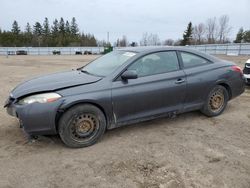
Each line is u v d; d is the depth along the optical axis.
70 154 3.57
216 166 3.26
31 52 67.69
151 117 4.30
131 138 4.10
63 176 3.04
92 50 72.56
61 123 3.60
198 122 4.83
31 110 3.46
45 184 2.89
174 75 4.39
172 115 4.54
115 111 3.93
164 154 3.57
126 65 4.05
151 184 2.89
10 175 3.06
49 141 3.98
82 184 2.89
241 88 5.38
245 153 3.62
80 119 3.70
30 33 101.69
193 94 4.64
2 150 3.69
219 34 75.00
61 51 70.25
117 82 3.92
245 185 2.88
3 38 93.12
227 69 5.10
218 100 5.09
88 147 3.79
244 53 39.75
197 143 3.93
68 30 105.44
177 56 4.59
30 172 3.12
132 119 4.11
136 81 4.05
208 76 4.79
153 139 4.06
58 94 3.55
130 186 2.85
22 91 3.72
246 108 5.79
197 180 2.96
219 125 4.69
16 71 15.18
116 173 3.10
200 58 4.90
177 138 4.11
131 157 3.48
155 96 4.20
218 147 3.80
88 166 3.26
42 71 15.21
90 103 3.74
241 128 4.56
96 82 3.83
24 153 3.60
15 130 4.41
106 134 4.25
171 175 3.06
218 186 2.85
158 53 4.41
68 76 4.27
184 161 3.38
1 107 5.88
